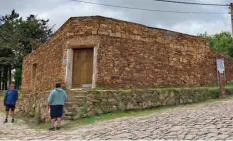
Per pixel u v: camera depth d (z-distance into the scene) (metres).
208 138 6.49
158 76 15.59
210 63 18.36
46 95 12.69
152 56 15.59
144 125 8.59
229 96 15.88
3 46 33.81
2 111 18.34
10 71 36.97
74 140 7.46
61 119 10.76
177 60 16.62
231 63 20.11
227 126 7.47
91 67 14.17
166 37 16.42
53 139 7.85
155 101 13.22
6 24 36.88
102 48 14.11
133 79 14.66
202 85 17.53
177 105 13.55
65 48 14.58
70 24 14.63
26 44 36.72
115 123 9.46
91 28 14.26
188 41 17.44
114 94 12.35
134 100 12.70
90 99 11.83
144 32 15.57
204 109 10.78
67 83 14.12
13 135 8.98
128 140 6.95
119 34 14.70
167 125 8.24
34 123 12.27
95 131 8.44
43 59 18.06
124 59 14.59
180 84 16.44
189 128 7.62
